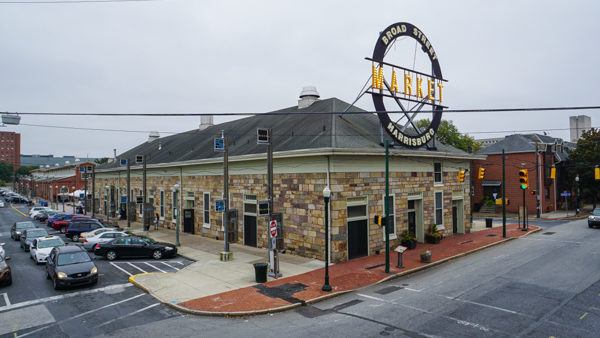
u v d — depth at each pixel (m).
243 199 25.89
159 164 35.81
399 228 23.70
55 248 18.66
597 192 49.78
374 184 22.14
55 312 13.76
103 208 53.31
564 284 15.58
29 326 12.45
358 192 21.22
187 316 13.16
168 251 22.97
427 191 26.08
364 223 21.75
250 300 14.38
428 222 26.05
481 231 31.19
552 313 12.45
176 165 33.00
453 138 54.91
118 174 48.47
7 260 22.27
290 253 22.28
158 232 33.22
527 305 13.23
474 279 16.70
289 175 22.36
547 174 47.38
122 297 15.45
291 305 13.77
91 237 25.94
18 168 153.50
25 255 25.42
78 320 12.93
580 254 21.45
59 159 186.00
